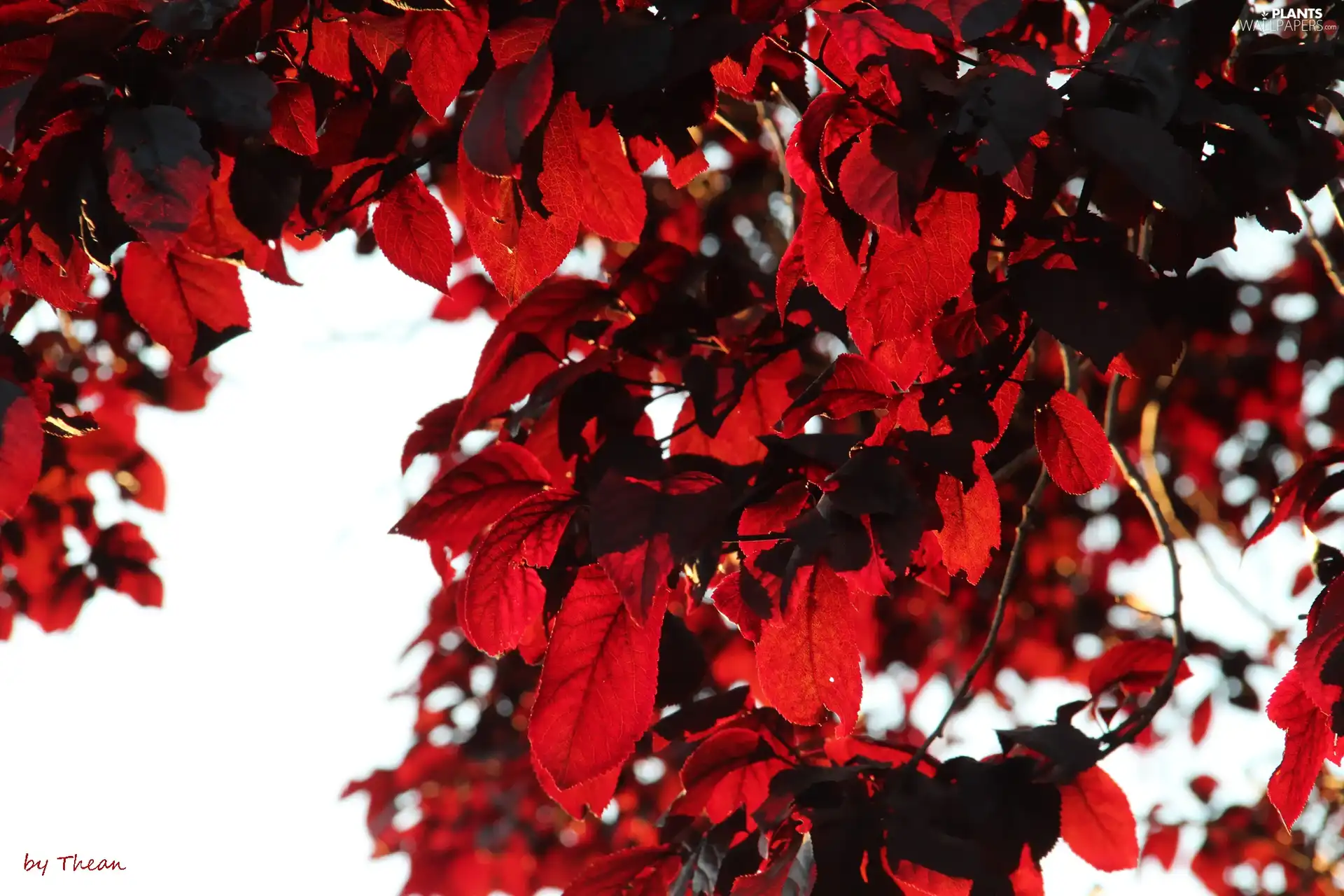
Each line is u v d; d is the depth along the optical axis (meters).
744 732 1.74
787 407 1.69
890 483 1.61
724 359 1.71
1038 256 1.61
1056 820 1.69
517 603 1.65
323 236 1.69
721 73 1.65
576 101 1.59
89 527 2.62
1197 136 1.61
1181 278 1.62
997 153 1.57
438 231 1.68
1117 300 1.60
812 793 1.68
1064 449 1.64
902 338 1.61
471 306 2.48
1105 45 1.62
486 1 1.61
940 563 1.67
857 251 1.62
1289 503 1.69
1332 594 1.62
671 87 1.60
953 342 1.63
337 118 1.67
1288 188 1.61
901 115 1.59
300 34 1.66
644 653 1.61
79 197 1.61
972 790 1.69
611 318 1.69
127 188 1.59
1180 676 1.83
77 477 2.61
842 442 1.63
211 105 1.60
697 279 1.70
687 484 1.59
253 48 1.63
